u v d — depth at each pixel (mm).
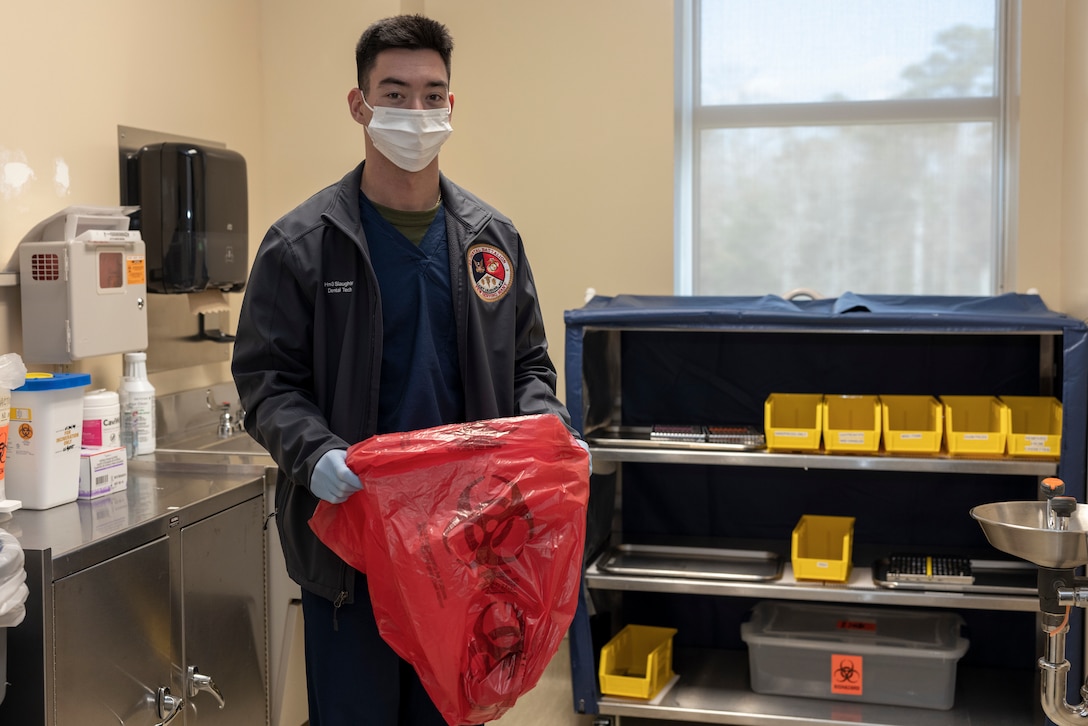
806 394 3057
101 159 2748
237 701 2479
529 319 1919
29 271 2406
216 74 3262
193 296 3055
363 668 1716
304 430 1627
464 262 1788
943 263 3453
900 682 2811
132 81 2865
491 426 1609
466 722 1544
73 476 2242
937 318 2621
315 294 1716
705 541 3211
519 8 3502
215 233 2961
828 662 2850
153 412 2777
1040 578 2096
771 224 3557
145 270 2738
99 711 1944
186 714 2248
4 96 2416
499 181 3564
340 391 1712
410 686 1813
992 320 2586
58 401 2191
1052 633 2111
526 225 3555
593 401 3023
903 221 3467
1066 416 2562
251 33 3471
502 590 1545
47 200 2559
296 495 1740
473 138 3570
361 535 1598
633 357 3281
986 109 3369
